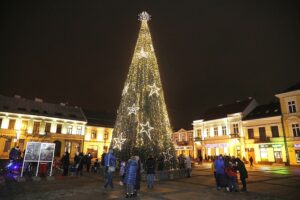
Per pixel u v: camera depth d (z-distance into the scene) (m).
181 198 9.51
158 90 18.36
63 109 48.19
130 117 17.23
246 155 38.88
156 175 15.29
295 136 33.22
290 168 27.73
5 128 38.22
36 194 9.97
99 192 10.55
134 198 9.38
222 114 45.31
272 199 9.52
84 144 46.34
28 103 43.75
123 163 13.04
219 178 11.49
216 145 43.62
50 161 15.60
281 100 35.88
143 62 18.72
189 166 17.55
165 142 17.14
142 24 20.48
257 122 38.41
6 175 15.60
